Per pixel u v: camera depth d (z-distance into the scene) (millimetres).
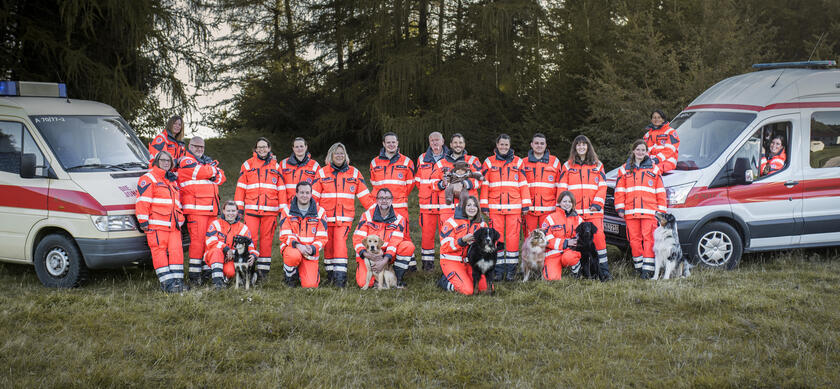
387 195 7379
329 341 5512
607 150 15984
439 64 21891
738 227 8297
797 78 8602
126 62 14109
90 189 7152
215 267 7062
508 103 22797
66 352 5027
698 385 4461
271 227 7941
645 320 6000
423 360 4961
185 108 15477
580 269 7777
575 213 7727
